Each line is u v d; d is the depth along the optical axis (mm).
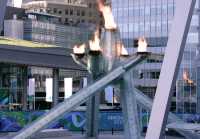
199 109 125125
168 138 51375
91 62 40469
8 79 106812
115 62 40969
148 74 144500
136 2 147125
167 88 18781
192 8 19375
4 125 59719
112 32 41281
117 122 63281
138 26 146750
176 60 18922
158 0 143625
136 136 38469
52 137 53938
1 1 33062
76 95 37406
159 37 142875
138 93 42625
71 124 61812
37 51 91000
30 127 35906
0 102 105688
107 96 103812
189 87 128250
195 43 128625
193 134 35844
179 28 19188
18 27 184125
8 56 86375
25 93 106438
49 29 196250
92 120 47062
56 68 97312
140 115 57875
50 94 102250
